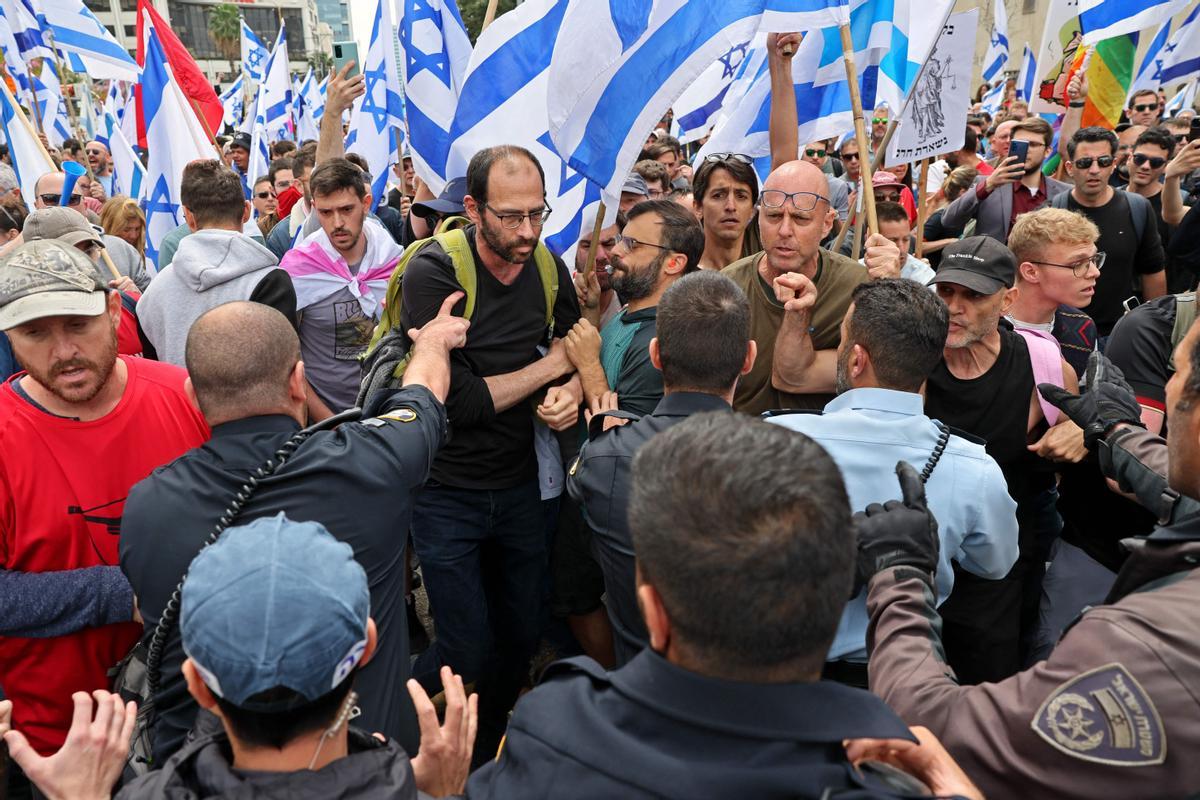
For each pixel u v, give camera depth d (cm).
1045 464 293
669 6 317
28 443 235
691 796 110
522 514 339
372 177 665
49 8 757
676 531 114
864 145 343
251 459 194
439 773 159
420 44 466
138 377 249
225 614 119
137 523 190
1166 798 130
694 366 229
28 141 555
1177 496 197
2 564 240
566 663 135
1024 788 139
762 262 331
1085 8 468
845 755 120
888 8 411
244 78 1408
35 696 241
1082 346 337
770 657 113
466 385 305
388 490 200
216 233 380
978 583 255
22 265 223
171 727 191
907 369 222
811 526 112
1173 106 1065
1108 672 133
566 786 117
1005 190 610
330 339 417
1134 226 539
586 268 357
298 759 126
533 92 375
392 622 205
